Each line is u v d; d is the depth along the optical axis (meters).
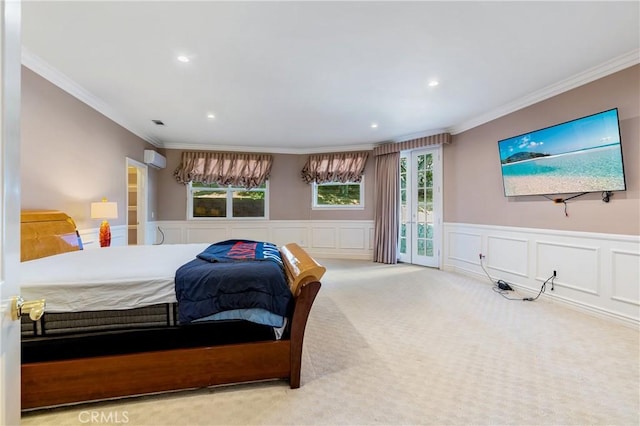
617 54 2.45
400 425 1.39
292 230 6.21
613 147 2.54
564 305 3.02
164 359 1.56
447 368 1.88
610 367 1.88
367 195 5.91
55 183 2.82
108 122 3.77
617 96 2.57
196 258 2.11
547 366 1.90
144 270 1.74
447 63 2.60
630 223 2.50
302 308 1.67
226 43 2.29
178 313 1.61
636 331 2.42
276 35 2.19
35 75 2.56
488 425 1.39
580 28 2.10
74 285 1.53
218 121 4.28
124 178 4.21
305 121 4.29
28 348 1.50
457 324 2.58
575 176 2.84
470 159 4.32
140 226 4.99
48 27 2.07
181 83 3.00
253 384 1.70
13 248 0.72
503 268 3.76
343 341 2.25
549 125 3.15
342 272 4.68
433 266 5.05
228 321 1.70
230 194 6.06
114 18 1.98
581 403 1.54
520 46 2.33
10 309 0.71
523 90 3.18
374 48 2.36
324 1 1.83
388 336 2.34
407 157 5.42
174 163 5.73
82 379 1.48
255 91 3.20
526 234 3.43
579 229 2.88
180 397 1.58
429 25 2.07
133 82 2.97
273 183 6.14
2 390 0.68
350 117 4.10
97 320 1.56
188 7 1.88
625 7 1.88
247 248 2.63
